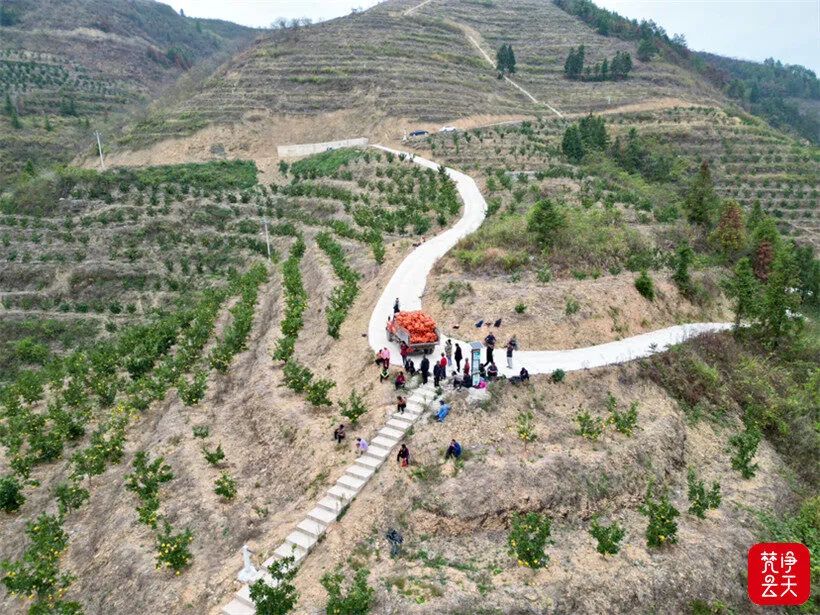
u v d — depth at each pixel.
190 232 65.94
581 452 23.92
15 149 105.06
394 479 21.94
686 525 22.94
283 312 41.50
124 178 74.00
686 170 84.75
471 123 97.75
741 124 99.88
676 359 31.62
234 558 20.81
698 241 52.25
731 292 42.12
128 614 19.66
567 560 19.88
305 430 26.22
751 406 31.30
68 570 23.06
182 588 19.84
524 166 73.94
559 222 38.75
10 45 150.75
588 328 32.19
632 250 41.41
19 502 28.16
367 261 46.53
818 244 70.44
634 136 85.44
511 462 22.48
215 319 46.12
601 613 18.39
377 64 114.06
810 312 48.84
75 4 188.88
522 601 17.95
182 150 91.69
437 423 24.23
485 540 20.33
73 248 62.59
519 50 142.38
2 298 57.59
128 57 172.62
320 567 19.23
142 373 39.28
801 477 28.66
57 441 31.95
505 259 37.25
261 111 100.81
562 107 110.94
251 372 33.75
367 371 29.50
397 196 62.28
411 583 18.25
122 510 24.94
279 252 60.09
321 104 102.44
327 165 80.69
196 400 32.22
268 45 125.06
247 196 71.75
